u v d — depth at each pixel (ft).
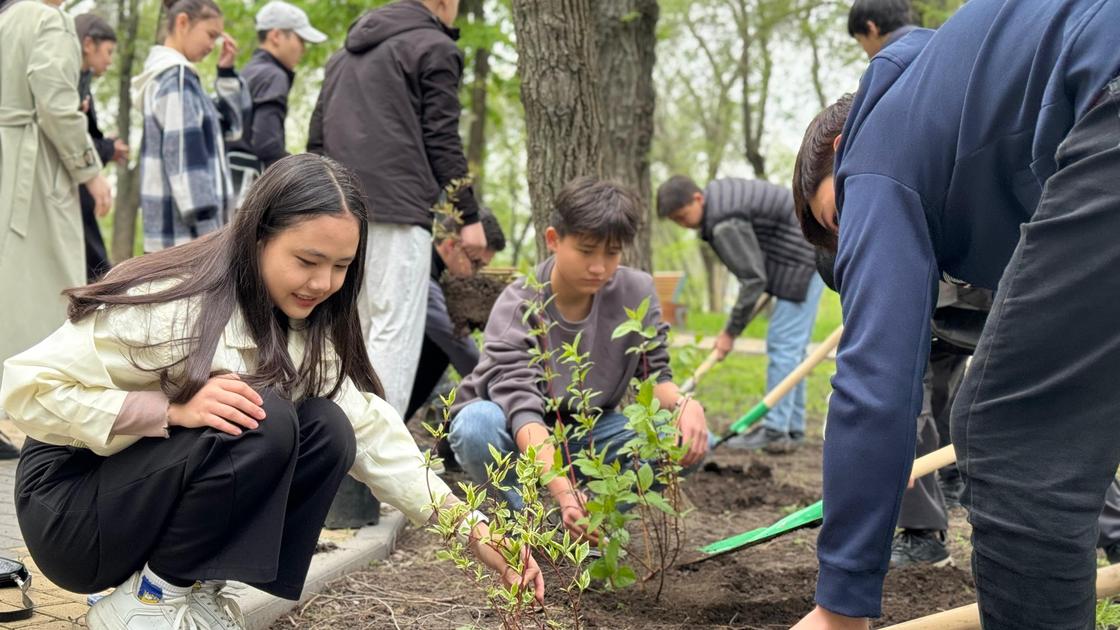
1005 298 5.91
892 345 6.15
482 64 44.37
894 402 6.08
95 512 7.50
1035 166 6.07
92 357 7.32
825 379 38.55
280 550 8.03
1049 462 5.92
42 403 7.32
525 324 11.89
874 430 6.09
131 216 63.10
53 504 7.61
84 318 7.41
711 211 21.06
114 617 7.59
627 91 22.17
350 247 7.59
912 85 6.51
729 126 95.25
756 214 21.27
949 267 7.02
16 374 7.29
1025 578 6.06
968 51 6.35
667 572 11.73
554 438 10.52
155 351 7.42
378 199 14.49
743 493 17.01
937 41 6.54
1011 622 6.23
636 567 11.82
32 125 15.72
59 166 16.08
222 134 19.39
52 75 15.53
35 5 15.83
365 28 14.93
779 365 22.30
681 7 78.64
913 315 6.22
